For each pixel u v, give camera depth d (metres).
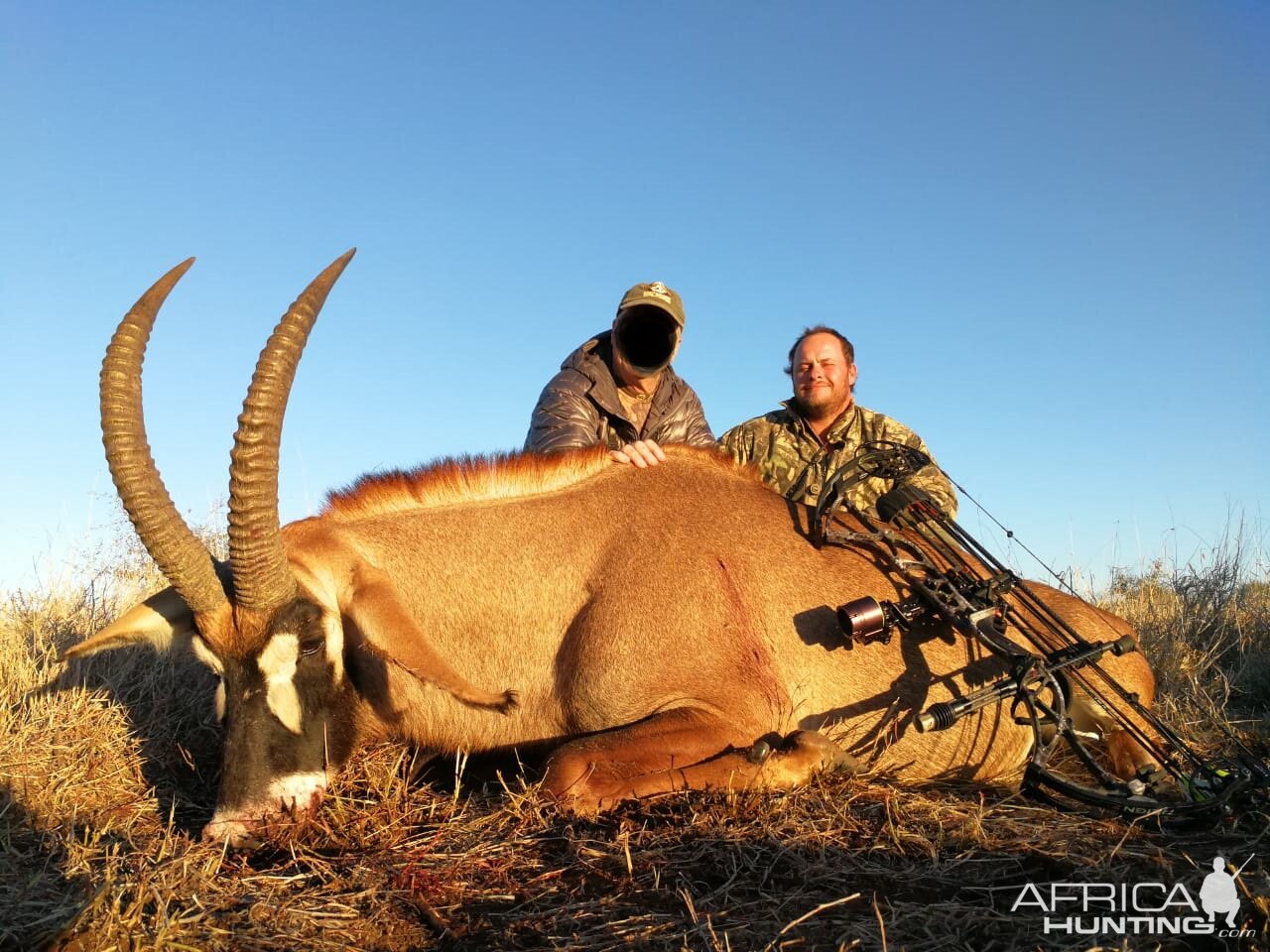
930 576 1.77
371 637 1.64
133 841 1.47
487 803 1.62
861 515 1.94
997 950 1.11
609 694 1.73
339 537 1.79
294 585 1.58
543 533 1.87
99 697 2.05
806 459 2.62
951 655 1.83
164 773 1.84
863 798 1.56
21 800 1.60
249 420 1.50
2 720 1.85
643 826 1.43
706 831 1.41
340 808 1.55
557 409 2.55
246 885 1.28
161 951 1.07
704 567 1.79
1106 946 1.10
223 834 1.45
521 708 1.82
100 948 1.07
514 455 1.95
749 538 1.85
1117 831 1.46
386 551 1.83
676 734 1.62
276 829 1.47
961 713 1.54
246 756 1.51
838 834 1.42
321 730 1.60
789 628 1.79
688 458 1.99
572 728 1.79
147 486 1.48
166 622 1.62
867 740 1.80
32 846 1.44
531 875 1.32
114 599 2.87
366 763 1.72
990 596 1.72
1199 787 1.50
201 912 1.15
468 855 1.38
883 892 1.25
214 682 2.06
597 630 1.76
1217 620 2.88
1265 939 1.10
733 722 1.68
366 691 1.72
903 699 1.81
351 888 1.28
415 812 1.58
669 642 1.73
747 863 1.32
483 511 1.90
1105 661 1.87
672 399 2.76
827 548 1.88
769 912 1.19
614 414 2.61
